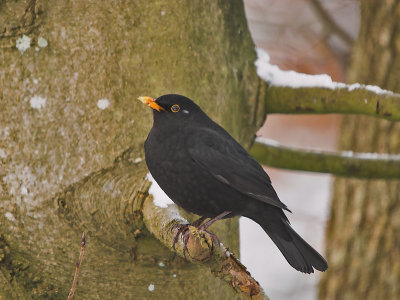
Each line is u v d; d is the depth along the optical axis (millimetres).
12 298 8102
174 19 8742
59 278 8234
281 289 17656
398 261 14555
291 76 9656
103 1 8453
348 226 15180
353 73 15406
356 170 11992
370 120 15133
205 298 8609
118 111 8391
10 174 8258
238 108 9461
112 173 8203
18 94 8312
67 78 8344
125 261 8234
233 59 9430
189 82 8805
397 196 14680
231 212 8477
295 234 8531
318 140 19109
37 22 8352
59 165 8234
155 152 8219
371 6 15125
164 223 7195
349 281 14961
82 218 8094
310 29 17375
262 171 8633
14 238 8227
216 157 8211
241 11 9766
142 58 8570
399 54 14695
